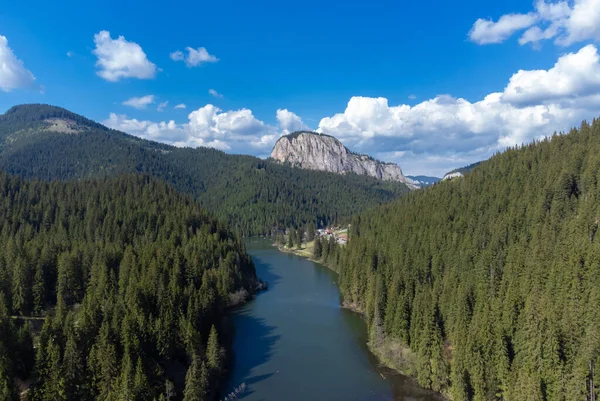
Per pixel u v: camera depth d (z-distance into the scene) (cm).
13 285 10506
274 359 9825
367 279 13112
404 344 9588
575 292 7775
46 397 6869
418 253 13738
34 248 12488
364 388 8450
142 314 8569
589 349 6450
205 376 8150
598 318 6875
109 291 10500
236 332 11531
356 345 10644
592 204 10925
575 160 13462
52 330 7850
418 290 10756
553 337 6831
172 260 12706
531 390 6562
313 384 8619
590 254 8412
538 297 8081
